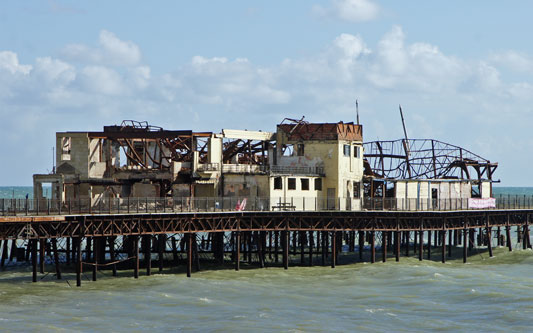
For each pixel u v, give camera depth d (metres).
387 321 73.75
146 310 76.62
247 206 104.94
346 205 112.88
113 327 69.75
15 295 82.06
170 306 78.62
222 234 107.31
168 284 89.75
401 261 111.94
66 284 89.31
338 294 86.94
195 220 97.50
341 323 72.31
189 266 95.62
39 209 88.44
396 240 112.44
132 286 88.44
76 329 68.69
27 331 67.06
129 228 91.69
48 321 71.19
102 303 79.44
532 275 102.25
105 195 112.06
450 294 86.94
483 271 105.31
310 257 107.88
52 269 101.38
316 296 85.69
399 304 81.81
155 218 93.06
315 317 74.50
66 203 90.56
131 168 112.12
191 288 87.94
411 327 71.50
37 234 83.88
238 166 113.62
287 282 93.94
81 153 109.81
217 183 111.12
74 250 108.81
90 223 88.12
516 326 72.00
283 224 104.38
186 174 109.06
